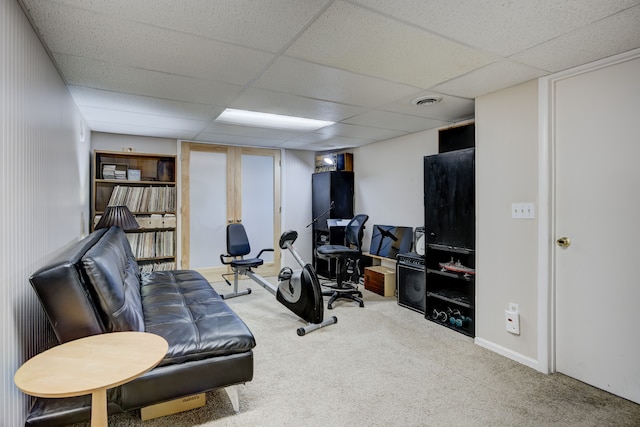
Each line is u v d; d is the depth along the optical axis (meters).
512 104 2.46
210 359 1.72
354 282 4.39
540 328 2.30
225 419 1.78
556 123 2.25
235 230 4.29
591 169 2.09
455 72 2.20
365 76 2.28
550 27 1.63
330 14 1.52
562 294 2.24
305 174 5.58
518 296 2.45
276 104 2.94
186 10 1.49
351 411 1.86
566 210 2.21
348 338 2.85
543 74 2.23
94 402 1.16
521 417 1.81
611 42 1.78
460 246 2.93
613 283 2.01
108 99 2.76
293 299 3.23
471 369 2.33
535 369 2.32
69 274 1.44
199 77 2.30
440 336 2.89
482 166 2.69
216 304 2.37
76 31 1.67
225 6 1.46
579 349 2.17
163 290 2.71
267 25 1.62
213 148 4.85
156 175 4.49
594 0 1.39
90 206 3.94
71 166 2.68
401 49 1.87
